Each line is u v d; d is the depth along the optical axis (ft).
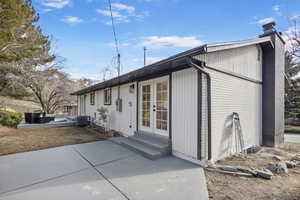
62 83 59.93
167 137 16.99
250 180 11.03
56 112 63.31
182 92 15.38
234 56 17.52
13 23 20.93
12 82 42.78
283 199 8.74
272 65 21.86
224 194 9.25
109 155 15.98
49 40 47.21
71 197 8.79
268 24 22.17
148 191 9.50
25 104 62.34
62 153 16.56
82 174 11.69
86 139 23.15
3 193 9.12
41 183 10.31
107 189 9.67
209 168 13.05
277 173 12.17
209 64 14.51
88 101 41.88
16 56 24.75
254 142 20.71
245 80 19.30
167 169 12.76
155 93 18.99
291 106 46.14
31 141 21.62
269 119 21.89
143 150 16.05
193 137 14.25
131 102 23.49
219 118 15.46
